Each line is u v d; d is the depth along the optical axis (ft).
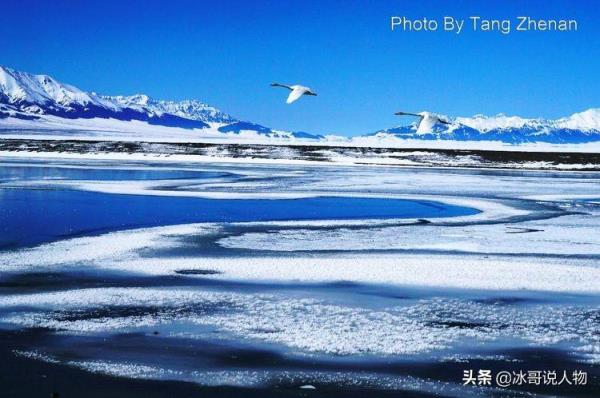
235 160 320.29
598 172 276.21
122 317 55.16
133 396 39.99
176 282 66.85
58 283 66.28
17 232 95.40
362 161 317.01
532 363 45.88
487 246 88.74
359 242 91.09
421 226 106.93
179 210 123.65
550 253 84.02
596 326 53.88
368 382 42.45
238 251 83.46
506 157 322.34
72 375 42.91
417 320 55.06
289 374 43.57
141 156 331.57
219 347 48.32
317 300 60.59
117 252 81.56
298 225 105.81
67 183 175.94
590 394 41.04
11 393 39.99
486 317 55.98
